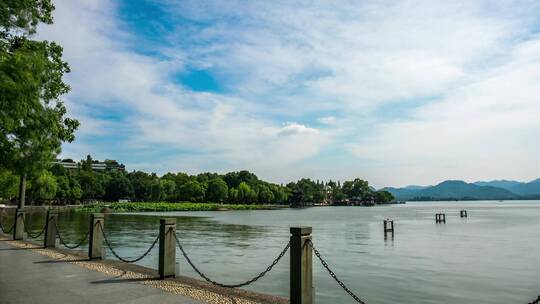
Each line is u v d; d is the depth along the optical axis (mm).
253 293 10344
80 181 139250
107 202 150000
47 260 15578
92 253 15594
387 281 19375
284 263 24172
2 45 16047
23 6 14398
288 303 9383
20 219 22828
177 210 134375
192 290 10664
